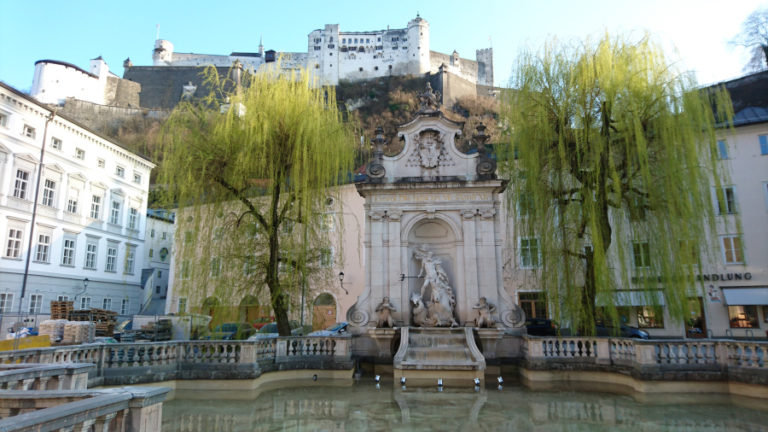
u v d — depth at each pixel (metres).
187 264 17.03
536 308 30.89
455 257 19.89
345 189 37.28
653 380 13.70
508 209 18.97
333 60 114.50
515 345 18.17
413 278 19.95
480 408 12.01
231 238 17.34
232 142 17.48
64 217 35.41
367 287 19.39
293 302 18.44
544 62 17.33
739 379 13.23
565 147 16.81
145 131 76.50
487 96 97.94
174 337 29.05
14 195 31.34
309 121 17.61
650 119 16.02
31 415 4.62
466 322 18.77
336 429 10.05
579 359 16.02
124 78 102.56
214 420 10.85
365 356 18.36
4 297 30.38
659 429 10.03
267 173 17.66
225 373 14.50
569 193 16.91
